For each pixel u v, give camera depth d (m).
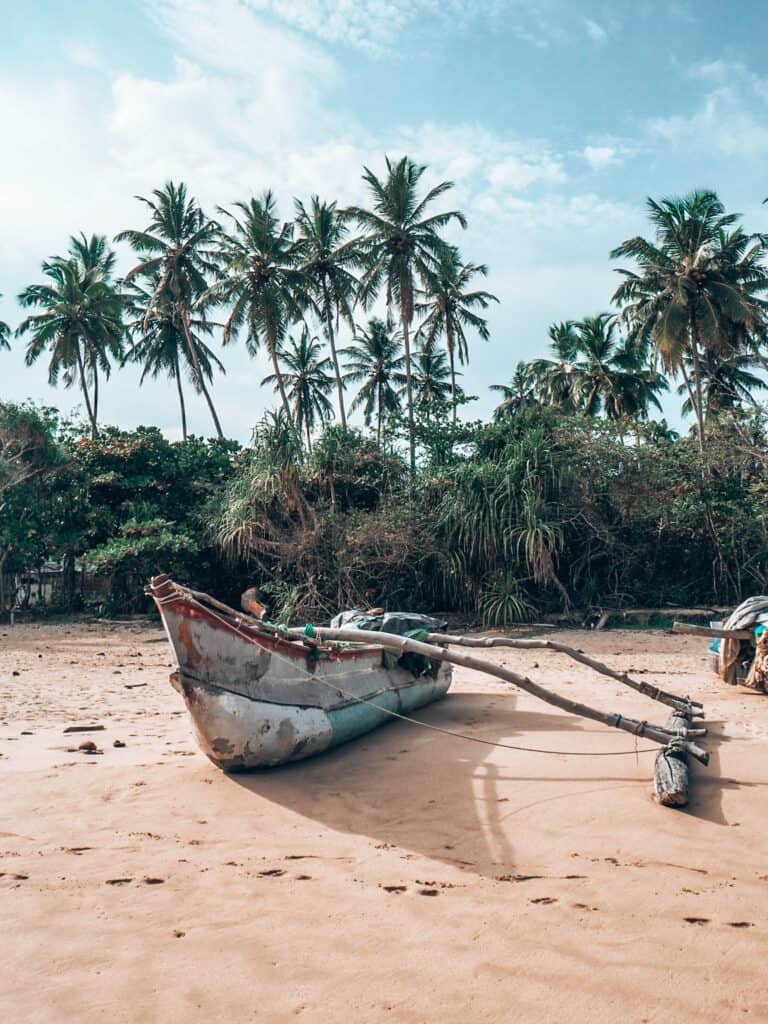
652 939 4.29
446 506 23.69
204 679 6.98
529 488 22.98
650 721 9.21
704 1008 3.65
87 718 10.27
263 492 24.25
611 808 6.25
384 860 5.46
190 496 29.41
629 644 18.98
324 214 36.53
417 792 6.83
